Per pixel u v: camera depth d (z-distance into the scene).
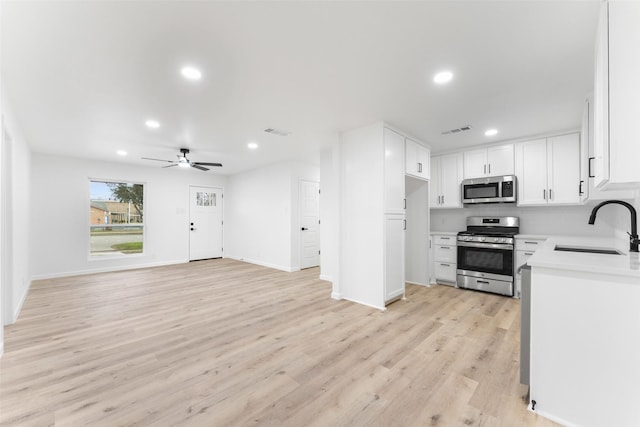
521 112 3.04
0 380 1.92
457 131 3.72
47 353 2.30
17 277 3.33
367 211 3.58
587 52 1.95
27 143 4.27
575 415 1.49
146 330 2.77
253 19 1.65
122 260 5.91
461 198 4.44
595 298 1.45
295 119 3.35
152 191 6.36
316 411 1.62
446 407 1.66
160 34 1.78
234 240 7.49
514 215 4.28
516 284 3.83
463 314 3.21
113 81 2.39
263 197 6.52
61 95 2.66
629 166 1.29
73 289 4.30
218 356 2.26
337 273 3.84
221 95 2.68
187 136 4.03
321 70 2.23
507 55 2.01
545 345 1.58
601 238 3.20
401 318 3.09
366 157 3.58
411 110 3.04
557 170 3.65
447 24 1.69
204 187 7.27
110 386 1.86
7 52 1.95
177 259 6.74
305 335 2.65
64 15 1.59
